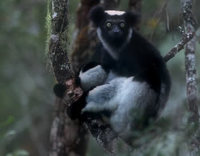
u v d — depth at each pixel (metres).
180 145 8.13
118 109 10.92
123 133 10.62
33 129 22.77
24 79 22.95
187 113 8.54
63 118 14.27
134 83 10.96
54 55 10.28
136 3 14.12
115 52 11.61
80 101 10.80
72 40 14.19
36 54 22.28
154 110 10.78
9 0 20.33
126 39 11.62
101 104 11.00
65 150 14.34
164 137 8.12
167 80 10.91
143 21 14.68
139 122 8.99
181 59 17.89
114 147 10.52
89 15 12.43
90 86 11.19
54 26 10.27
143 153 8.22
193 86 10.76
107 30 11.83
